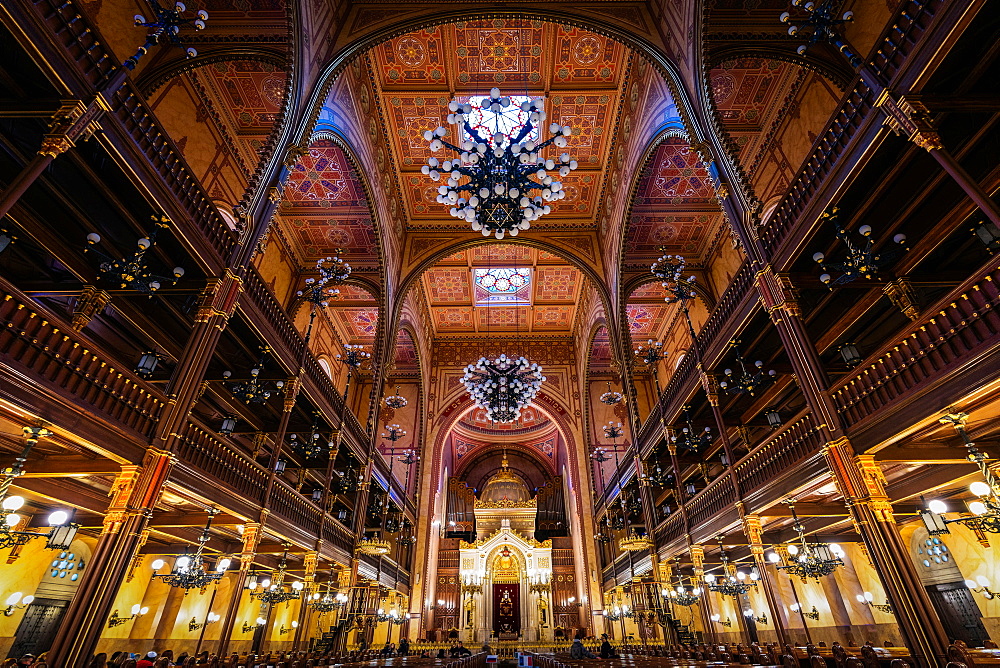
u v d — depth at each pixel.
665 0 14.46
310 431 17.03
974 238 9.82
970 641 12.70
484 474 40.47
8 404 5.96
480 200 9.75
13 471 6.28
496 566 34.09
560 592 31.70
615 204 21.16
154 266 10.30
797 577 17.73
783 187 16.08
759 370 13.22
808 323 12.32
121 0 11.82
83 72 7.04
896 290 10.27
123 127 7.73
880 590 14.70
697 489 22.38
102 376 7.41
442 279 28.31
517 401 15.55
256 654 12.62
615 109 19.58
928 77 7.01
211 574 10.72
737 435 18.72
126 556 7.43
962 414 6.64
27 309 6.27
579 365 31.86
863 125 8.14
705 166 12.66
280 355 13.20
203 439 9.85
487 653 25.42
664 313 26.41
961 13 6.37
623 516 24.38
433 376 32.41
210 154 16.02
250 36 13.52
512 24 16.91
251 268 11.78
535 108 9.55
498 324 32.75
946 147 8.57
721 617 21.05
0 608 11.86
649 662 11.62
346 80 16.22
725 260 20.97
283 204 20.83
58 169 8.41
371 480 22.28
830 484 9.41
